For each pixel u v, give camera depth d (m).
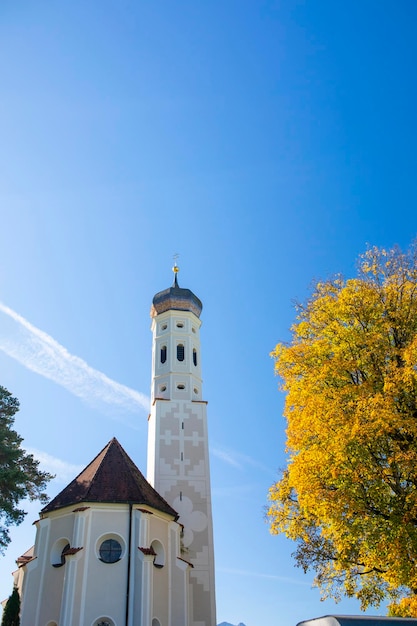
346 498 21.55
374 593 25.02
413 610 20.52
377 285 26.50
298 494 23.11
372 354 24.61
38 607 31.50
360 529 21.77
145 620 30.20
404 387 21.77
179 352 51.94
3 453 32.75
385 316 25.30
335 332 26.23
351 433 21.36
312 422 23.50
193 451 46.44
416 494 20.27
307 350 26.69
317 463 22.61
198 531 42.69
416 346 21.39
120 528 33.47
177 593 34.38
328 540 26.58
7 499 31.70
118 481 36.28
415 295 25.20
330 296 27.84
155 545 35.12
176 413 48.19
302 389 25.36
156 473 44.94
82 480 37.19
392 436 21.95
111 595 31.03
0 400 35.72
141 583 31.22
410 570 19.88
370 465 21.70
